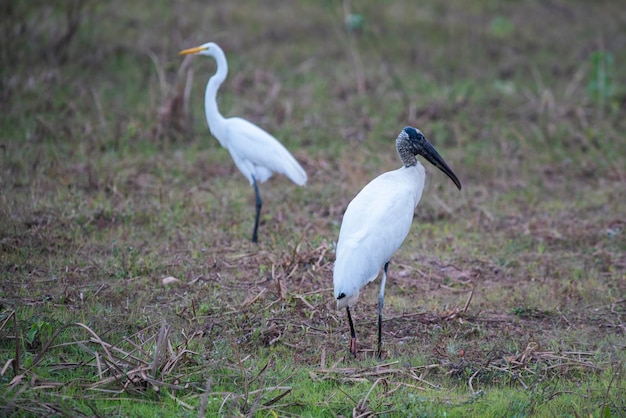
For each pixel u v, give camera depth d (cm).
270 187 1525
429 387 870
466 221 1411
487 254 1283
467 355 948
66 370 850
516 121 1897
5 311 966
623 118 1930
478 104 1991
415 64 2272
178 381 835
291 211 1415
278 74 2127
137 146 1653
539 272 1223
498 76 2233
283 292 1056
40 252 1174
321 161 1630
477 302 1105
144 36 2242
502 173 1634
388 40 2433
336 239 1281
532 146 1762
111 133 1678
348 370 886
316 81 2084
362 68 2195
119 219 1312
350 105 1947
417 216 1430
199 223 1323
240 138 1319
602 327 1053
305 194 1482
